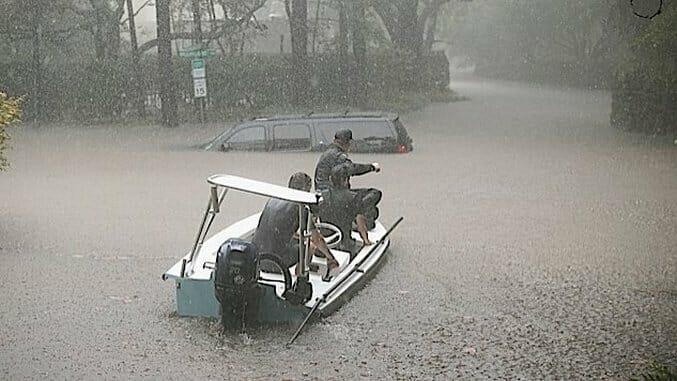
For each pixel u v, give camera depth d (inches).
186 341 336.8
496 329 354.0
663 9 969.5
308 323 353.7
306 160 815.7
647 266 452.1
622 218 575.5
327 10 1694.1
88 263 462.3
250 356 322.7
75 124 1186.0
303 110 1266.0
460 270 444.5
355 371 309.3
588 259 467.5
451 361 319.6
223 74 1267.2
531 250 486.6
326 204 439.2
